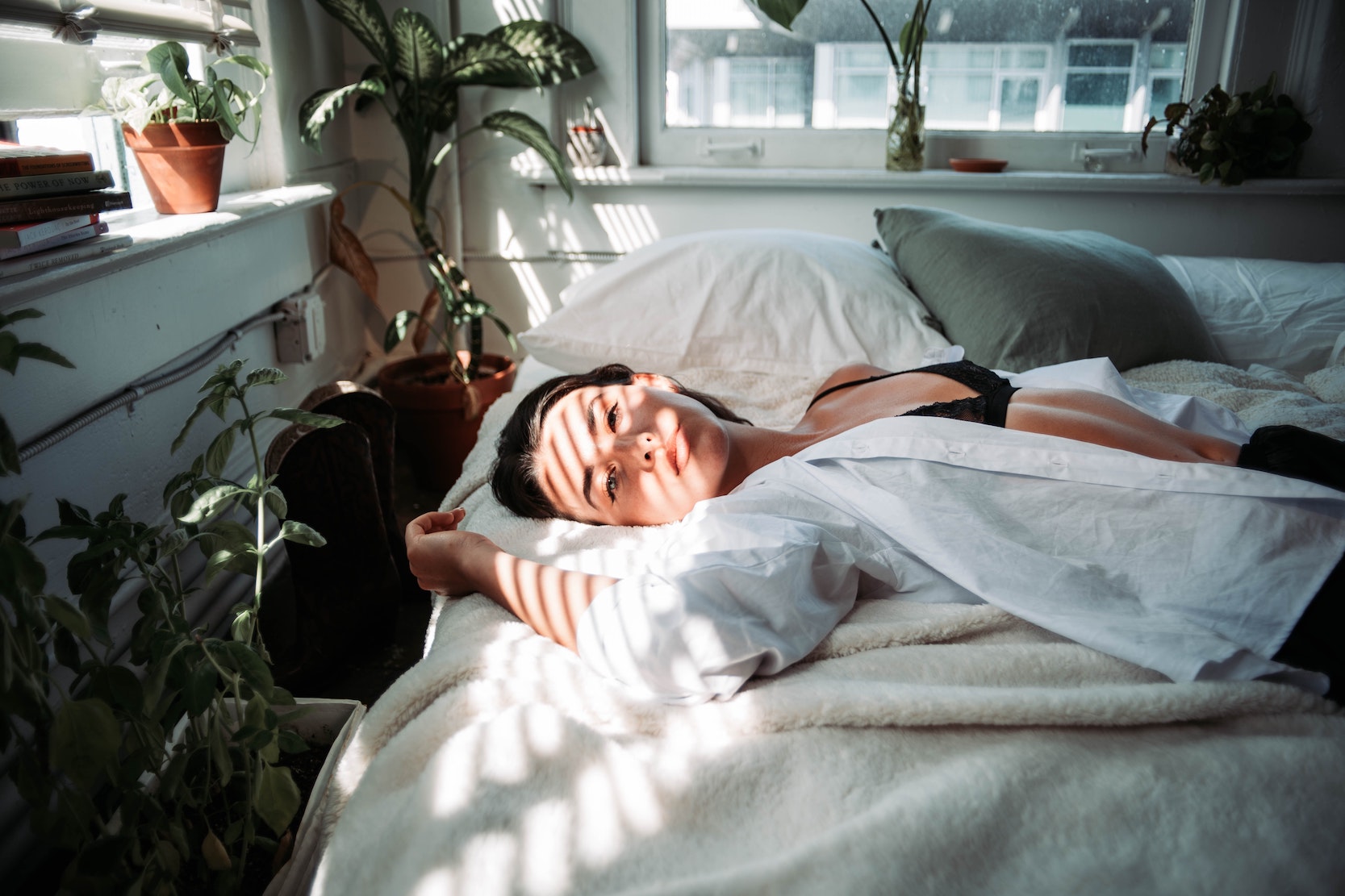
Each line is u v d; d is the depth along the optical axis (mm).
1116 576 972
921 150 2459
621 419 1231
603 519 1271
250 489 1005
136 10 1311
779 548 932
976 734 831
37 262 1016
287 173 2098
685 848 733
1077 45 2469
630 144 2594
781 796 777
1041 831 719
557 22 2506
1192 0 2416
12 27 1073
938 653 903
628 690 895
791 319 1854
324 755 1152
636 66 2572
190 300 1518
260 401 1923
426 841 742
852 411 1367
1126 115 2512
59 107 1319
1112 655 888
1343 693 849
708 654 860
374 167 2633
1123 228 2508
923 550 1006
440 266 2361
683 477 1203
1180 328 1759
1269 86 2320
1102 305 1707
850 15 2500
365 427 1621
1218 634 894
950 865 686
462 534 1139
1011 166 2561
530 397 1336
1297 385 1672
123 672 817
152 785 988
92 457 1243
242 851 947
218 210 1633
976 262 1838
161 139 1462
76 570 859
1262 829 708
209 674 841
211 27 1563
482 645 982
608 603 921
